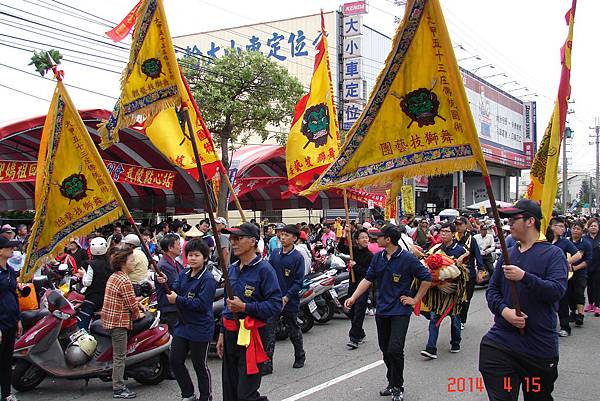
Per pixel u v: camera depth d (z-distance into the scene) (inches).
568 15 218.5
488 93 1755.7
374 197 673.6
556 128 217.5
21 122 433.1
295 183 410.9
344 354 336.5
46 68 235.3
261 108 665.6
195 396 230.8
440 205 1756.9
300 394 256.1
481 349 170.2
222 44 1298.0
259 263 196.7
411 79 183.6
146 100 218.7
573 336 374.0
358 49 1097.4
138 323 270.8
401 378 241.9
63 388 276.1
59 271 356.5
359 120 191.0
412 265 244.5
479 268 384.8
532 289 157.9
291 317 305.6
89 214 235.9
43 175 250.2
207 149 317.1
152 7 215.6
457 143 176.6
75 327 286.2
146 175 538.3
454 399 243.8
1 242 236.4
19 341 264.2
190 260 223.8
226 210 668.7
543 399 169.3
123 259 261.4
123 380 260.8
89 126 521.3
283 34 1239.5
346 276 456.8
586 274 406.0
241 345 185.9
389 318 248.4
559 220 397.1
